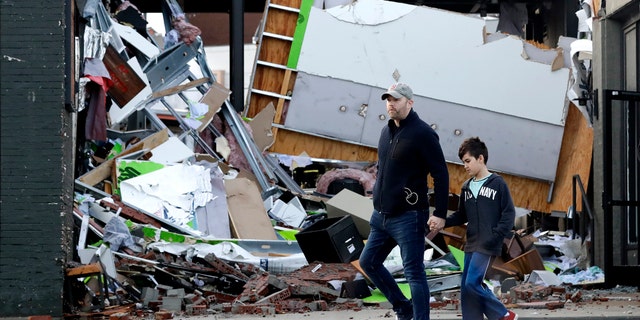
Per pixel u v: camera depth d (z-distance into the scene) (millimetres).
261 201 43562
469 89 55812
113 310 28703
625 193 40719
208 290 32719
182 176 41750
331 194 51750
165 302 30062
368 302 31312
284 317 27453
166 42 51188
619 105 41062
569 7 62750
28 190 27672
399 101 21953
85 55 37188
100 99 38625
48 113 27781
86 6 34406
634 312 26828
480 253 22641
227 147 50812
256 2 71500
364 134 55719
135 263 34094
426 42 55812
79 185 40031
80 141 40969
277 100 55969
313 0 55844
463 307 23219
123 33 49250
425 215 22234
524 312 27297
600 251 41125
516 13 69500
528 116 55719
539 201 56250
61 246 27703
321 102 55812
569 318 25203
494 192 22547
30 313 27469
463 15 55812
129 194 40250
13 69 27828
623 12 41219
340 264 33781
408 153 21969
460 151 22969
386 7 55844
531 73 55656
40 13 27938
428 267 37781
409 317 23344
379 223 22562
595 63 43000
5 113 27750
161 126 47125
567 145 55844
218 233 41281
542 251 45438
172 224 39656
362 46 55844
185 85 50188
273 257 37656
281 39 55875
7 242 27562
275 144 55844
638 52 40594
